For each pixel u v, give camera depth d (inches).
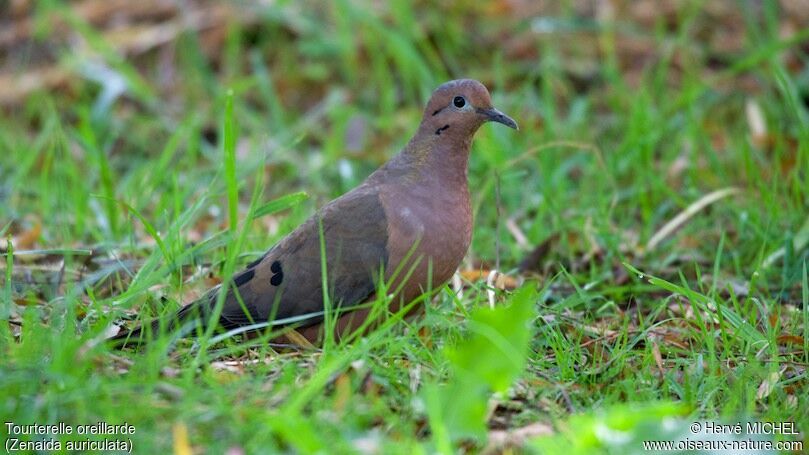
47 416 291.7
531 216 545.6
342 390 301.0
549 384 330.3
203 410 292.4
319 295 375.2
